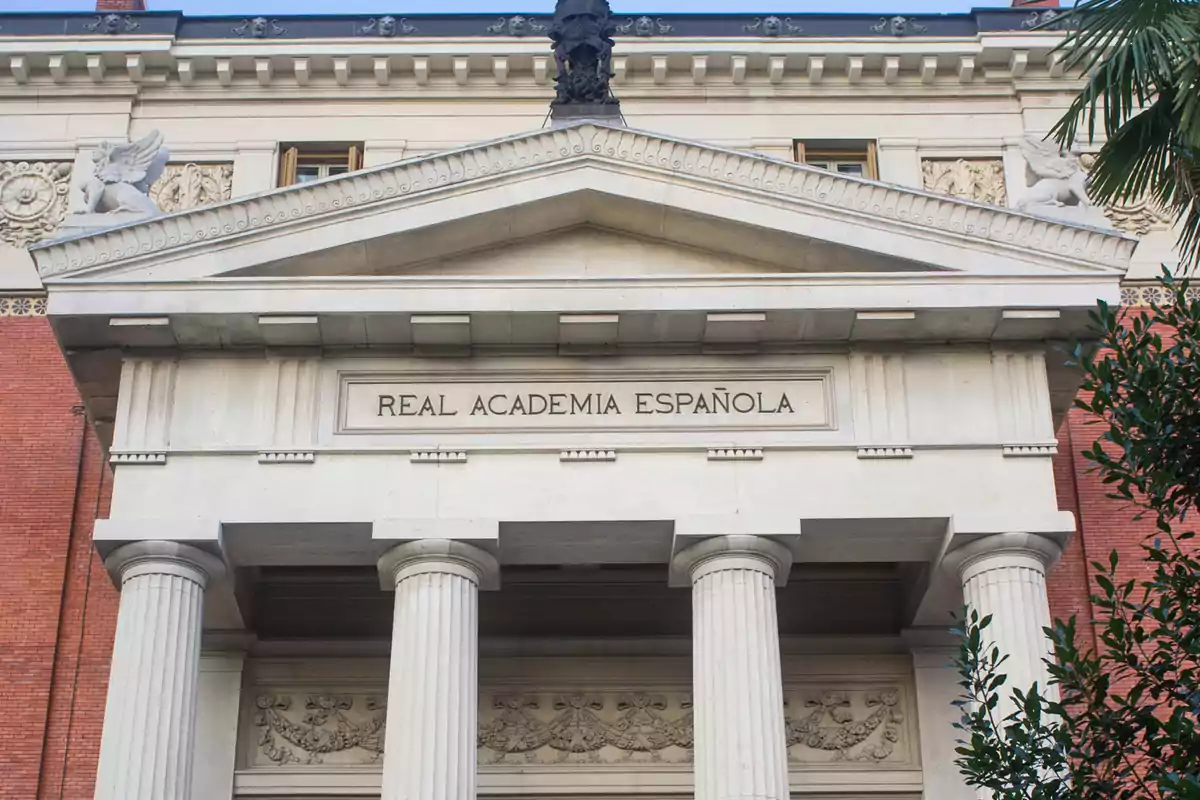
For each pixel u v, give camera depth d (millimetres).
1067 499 33531
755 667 27172
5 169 36594
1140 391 19109
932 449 28531
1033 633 27375
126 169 29938
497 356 29016
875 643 31891
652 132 29125
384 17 37438
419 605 27531
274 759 31250
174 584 27672
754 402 28812
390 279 28406
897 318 28516
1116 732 18797
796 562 31156
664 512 28062
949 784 30734
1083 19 24625
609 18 32594
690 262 29453
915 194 28812
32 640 32656
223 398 28703
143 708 26797
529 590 32469
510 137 29156
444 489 28188
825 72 37375
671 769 31219
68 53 36844
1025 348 29109
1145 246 35906
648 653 32000
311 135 37094
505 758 31328
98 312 28203
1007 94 37406
